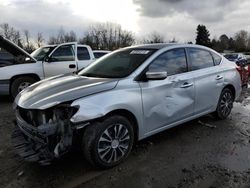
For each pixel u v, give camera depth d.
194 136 4.76
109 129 3.56
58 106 3.30
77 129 3.30
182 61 4.66
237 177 3.38
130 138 3.82
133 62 4.20
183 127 5.22
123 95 3.67
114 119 3.58
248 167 3.63
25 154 3.40
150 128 4.10
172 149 4.22
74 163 3.79
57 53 8.56
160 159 3.89
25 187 3.25
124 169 3.62
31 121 3.52
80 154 4.03
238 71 5.87
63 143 3.24
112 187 3.21
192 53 4.90
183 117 4.61
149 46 4.64
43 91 3.74
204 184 3.24
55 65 8.44
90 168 3.65
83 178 3.41
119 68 4.21
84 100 3.35
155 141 4.54
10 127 5.34
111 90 3.61
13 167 3.71
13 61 7.86
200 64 5.00
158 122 4.19
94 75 4.30
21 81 7.89
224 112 5.62
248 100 7.84
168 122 4.36
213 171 3.54
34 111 3.43
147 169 3.61
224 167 3.64
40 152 3.29
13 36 61.81
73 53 8.90
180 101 4.47
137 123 3.89
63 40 66.81
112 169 3.63
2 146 4.40
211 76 5.10
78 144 3.49
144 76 3.99
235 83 5.71
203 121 5.59
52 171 3.59
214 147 4.30
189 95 4.62
